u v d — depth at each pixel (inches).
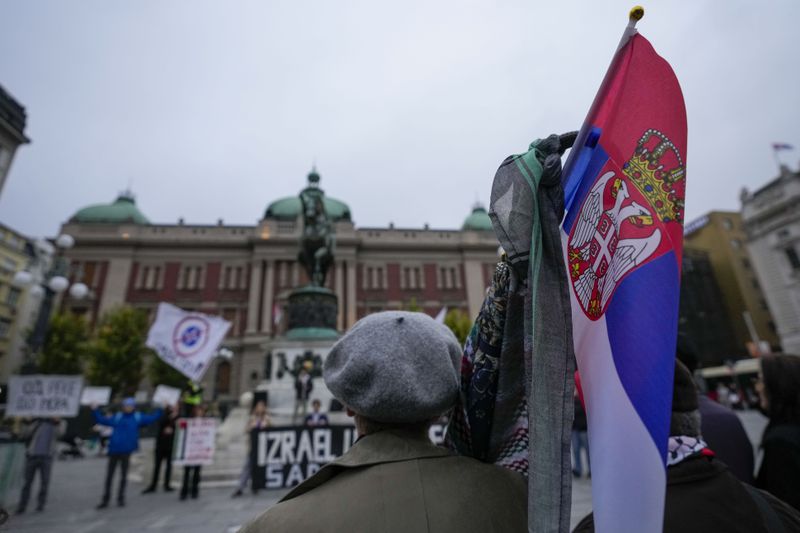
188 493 299.4
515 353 40.5
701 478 42.7
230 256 1582.2
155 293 1507.1
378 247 1662.2
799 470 70.5
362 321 45.2
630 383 34.1
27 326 1299.2
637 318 35.8
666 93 42.4
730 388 1080.8
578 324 41.4
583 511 208.2
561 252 35.7
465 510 33.9
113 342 1243.8
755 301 1612.9
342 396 41.9
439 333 44.5
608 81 45.4
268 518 34.0
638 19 44.0
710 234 1764.3
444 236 1718.8
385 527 32.1
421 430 42.0
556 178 37.0
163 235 1571.1
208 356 314.3
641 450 31.9
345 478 37.0
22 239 1310.3
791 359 79.2
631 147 42.6
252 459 246.1
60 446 868.0
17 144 1070.4
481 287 1652.3
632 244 39.3
